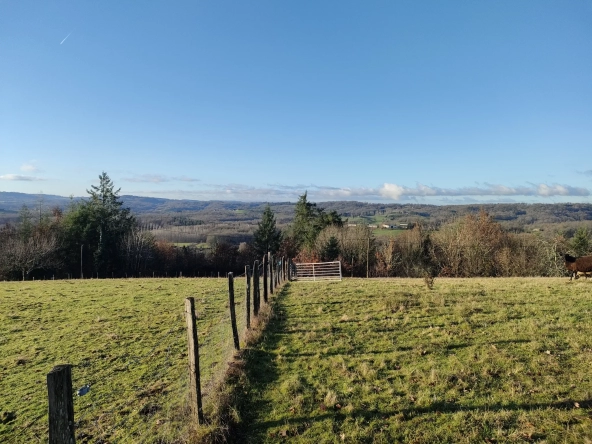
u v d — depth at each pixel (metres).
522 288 17.58
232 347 9.65
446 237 55.50
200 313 15.09
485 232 53.22
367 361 8.65
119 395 7.98
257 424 6.31
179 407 6.96
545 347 8.95
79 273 52.28
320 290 19.55
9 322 14.55
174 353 10.42
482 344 9.35
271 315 13.30
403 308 13.41
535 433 5.59
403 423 6.05
